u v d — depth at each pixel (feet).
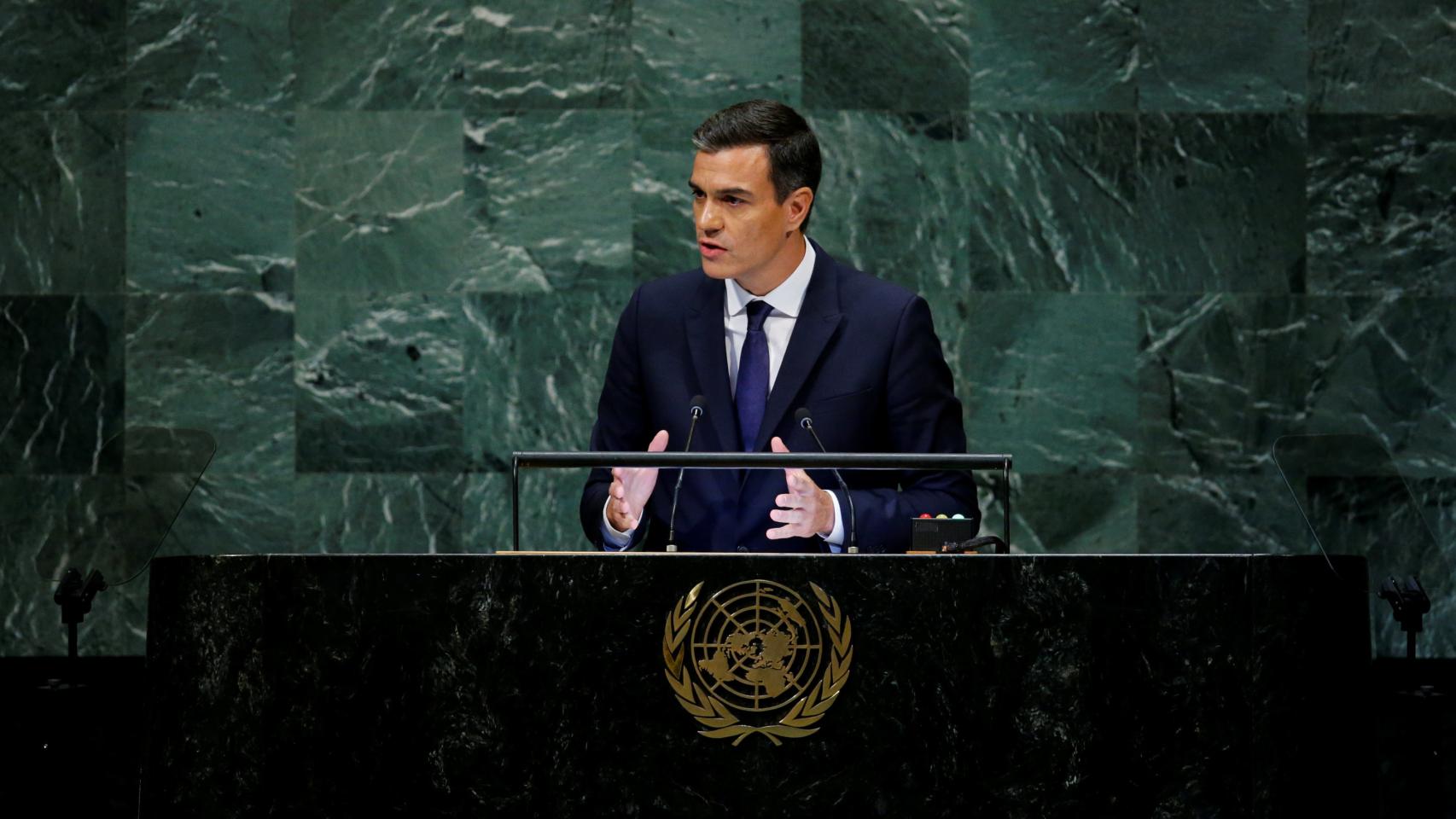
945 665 29.63
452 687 29.68
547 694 29.60
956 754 29.43
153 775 30.40
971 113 71.36
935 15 71.41
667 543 42.01
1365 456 61.36
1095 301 71.20
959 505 41.45
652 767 29.43
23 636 69.21
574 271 70.95
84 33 70.38
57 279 70.23
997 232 71.20
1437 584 63.31
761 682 29.55
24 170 70.28
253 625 30.12
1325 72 71.36
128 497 55.98
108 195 70.33
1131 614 29.76
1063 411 71.05
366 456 70.44
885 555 29.91
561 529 70.23
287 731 29.84
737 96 71.15
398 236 70.85
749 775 29.37
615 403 44.80
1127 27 71.46
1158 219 71.31
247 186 70.64
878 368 42.78
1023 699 29.55
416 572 29.99
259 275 70.59
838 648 29.63
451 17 70.95
